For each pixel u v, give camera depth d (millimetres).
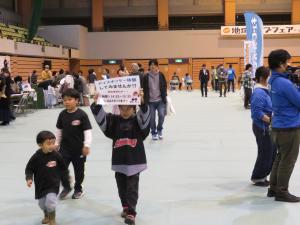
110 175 7512
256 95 6465
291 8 37531
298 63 36906
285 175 5844
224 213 5508
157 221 5270
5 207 5957
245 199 6062
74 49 34875
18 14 34656
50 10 38562
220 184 6859
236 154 9172
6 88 14742
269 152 6535
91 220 5352
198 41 37469
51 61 30469
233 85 31719
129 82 4980
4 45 23047
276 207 5691
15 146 10633
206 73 27250
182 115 16812
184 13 38188
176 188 6664
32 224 5297
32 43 27750
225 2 37375
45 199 4969
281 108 5688
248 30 18156
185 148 9930
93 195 6371
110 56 37844
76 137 6008
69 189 6234
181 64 37719
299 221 5172
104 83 5031
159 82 10844
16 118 16734
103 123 5102
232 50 37250
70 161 6145
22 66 25875
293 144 5723
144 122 5066
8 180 7348
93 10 38125
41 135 4965
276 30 36688
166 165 8203
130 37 37688
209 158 8797
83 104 21734
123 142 5125
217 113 17375
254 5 37812
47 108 20781
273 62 5750
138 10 38281
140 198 6176
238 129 12852
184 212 5574
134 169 5082
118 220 5340
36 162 5000
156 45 37719
